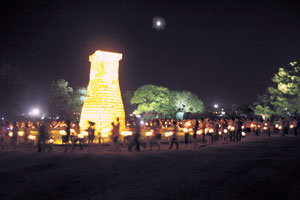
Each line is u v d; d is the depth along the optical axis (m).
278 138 24.75
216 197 6.97
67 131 16.81
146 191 7.72
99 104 23.59
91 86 24.53
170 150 17.11
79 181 8.99
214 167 10.67
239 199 6.75
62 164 12.00
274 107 46.88
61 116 48.00
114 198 7.20
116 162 12.47
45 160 13.10
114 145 17.48
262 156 13.22
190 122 21.06
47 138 16.97
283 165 10.62
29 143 22.36
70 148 19.22
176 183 8.44
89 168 11.06
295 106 41.62
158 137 17.45
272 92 45.16
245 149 16.55
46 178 9.42
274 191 7.25
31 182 8.93
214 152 15.45
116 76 25.16
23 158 13.81
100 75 24.23
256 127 28.70
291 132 33.06
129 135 17.34
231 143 21.09
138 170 10.59
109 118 23.45
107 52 24.45
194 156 13.93
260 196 6.89
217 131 20.83
